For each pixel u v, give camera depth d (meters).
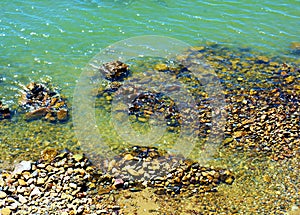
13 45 18.08
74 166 12.27
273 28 20.28
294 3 22.23
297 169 12.23
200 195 11.43
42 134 13.60
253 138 13.49
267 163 12.48
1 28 19.09
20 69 16.69
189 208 11.03
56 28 19.34
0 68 16.66
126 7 21.27
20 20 19.77
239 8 21.69
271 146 13.16
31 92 15.27
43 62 17.17
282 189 11.55
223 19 20.78
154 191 11.54
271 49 18.77
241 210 10.92
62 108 14.71
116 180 11.80
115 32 19.39
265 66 17.52
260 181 11.84
